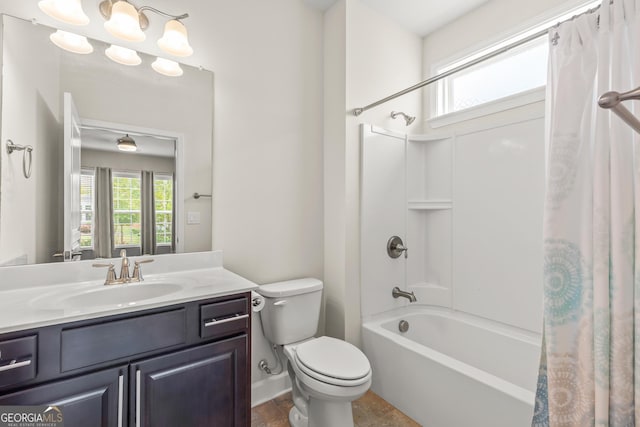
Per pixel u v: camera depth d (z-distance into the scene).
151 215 1.53
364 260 2.05
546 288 1.16
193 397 1.13
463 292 2.15
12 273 1.19
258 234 1.87
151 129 1.53
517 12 1.93
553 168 1.17
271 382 1.88
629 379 0.99
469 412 1.39
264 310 1.76
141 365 1.03
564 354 1.12
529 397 1.23
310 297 1.80
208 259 1.66
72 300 1.13
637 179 0.99
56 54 1.30
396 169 2.24
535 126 1.80
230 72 1.77
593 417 1.05
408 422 1.64
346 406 1.43
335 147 2.07
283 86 1.97
